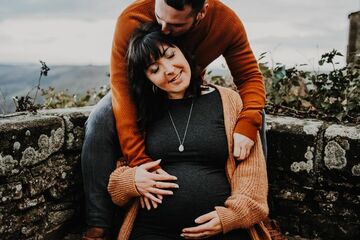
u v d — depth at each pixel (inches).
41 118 90.2
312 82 116.8
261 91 93.4
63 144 94.9
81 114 99.1
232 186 87.5
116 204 92.2
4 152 82.4
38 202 90.4
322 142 95.7
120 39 89.4
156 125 90.5
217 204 85.2
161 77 85.3
